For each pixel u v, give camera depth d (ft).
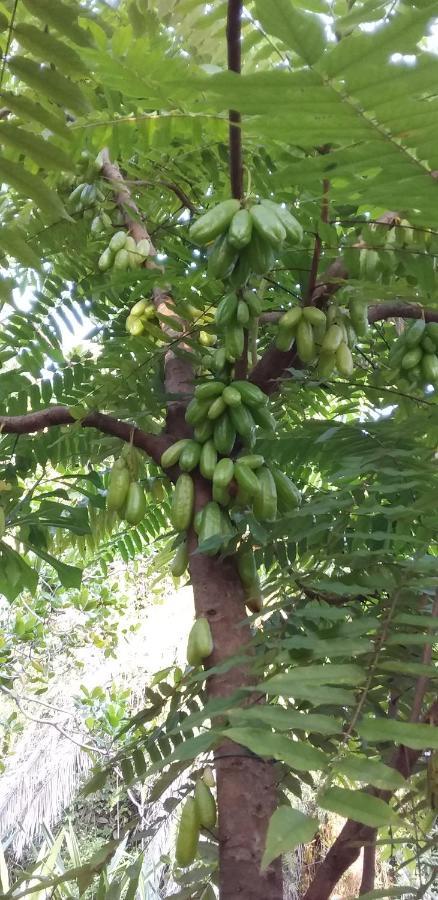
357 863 23.24
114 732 20.99
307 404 10.59
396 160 3.97
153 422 9.41
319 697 3.67
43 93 4.58
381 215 7.84
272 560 8.80
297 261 8.13
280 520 6.93
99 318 12.16
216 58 6.99
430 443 8.34
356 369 10.00
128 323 9.29
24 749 28.04
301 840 2.68
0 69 4.53
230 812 5.80
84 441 11.27
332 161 4.10
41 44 4.39
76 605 20.49
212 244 6.54
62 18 4.28
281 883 5.73
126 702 24.93
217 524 7.03
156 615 27.91
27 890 5.52
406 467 6.97
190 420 7.46
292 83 3.44
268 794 5.94
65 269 10.96
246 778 5.90
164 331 9.10
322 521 7.51
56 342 11.65
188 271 8.60
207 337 9.00
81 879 5.77
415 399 8.85
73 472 14.47
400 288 7.07
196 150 7.90
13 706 27.12
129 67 5.32
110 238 10.18
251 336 7.67
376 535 5.33
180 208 10.09
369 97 3.51
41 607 19.99
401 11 4.51
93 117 6.64
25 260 5.35
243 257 6.07
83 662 22.97
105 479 13.51
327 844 21.08
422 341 8.52
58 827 28.89
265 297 8.97
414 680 6.64
